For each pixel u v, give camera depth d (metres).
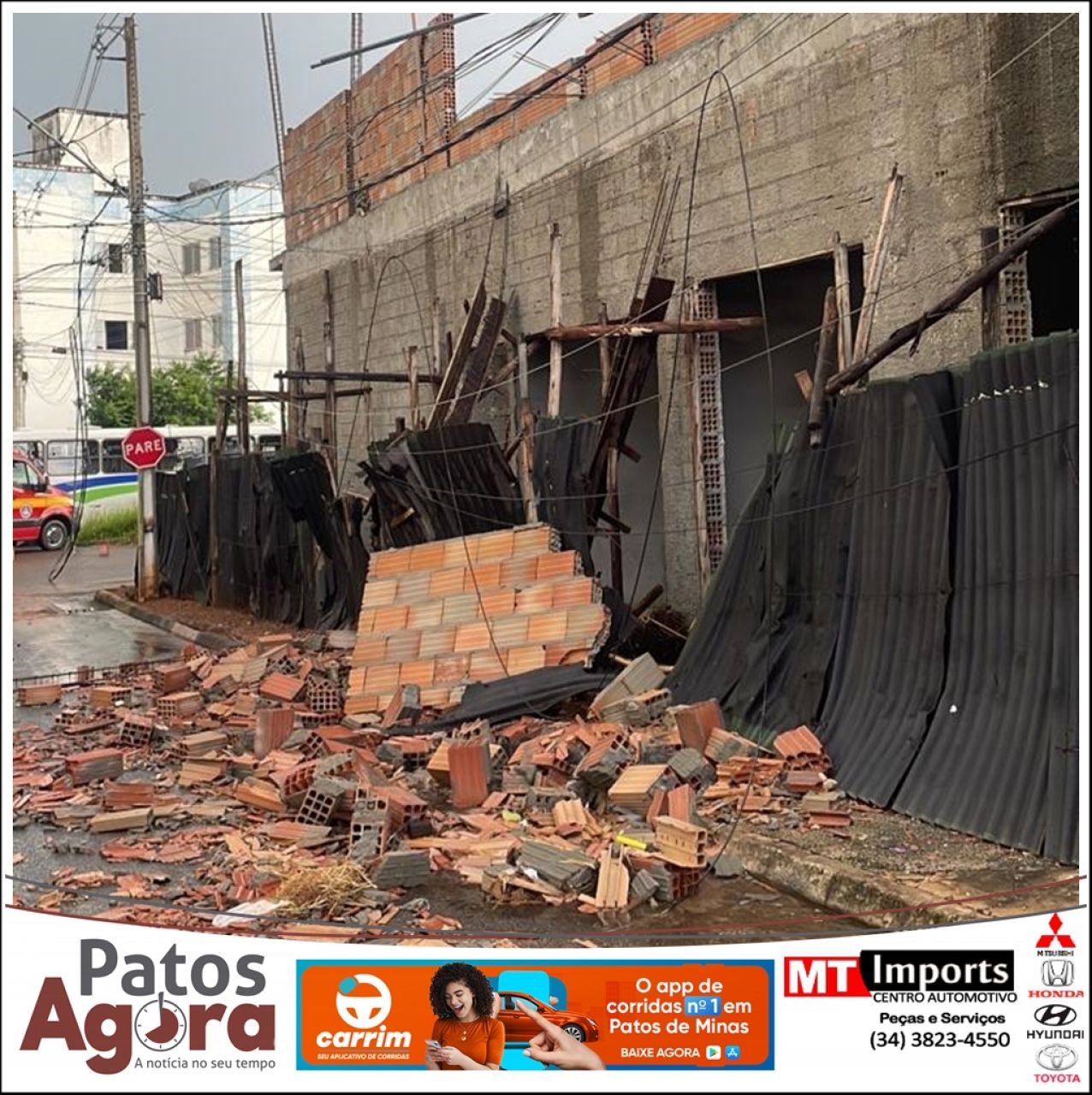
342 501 17.11
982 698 8.09
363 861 8.37
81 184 45.91
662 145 14.02
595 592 12.34
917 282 10.58
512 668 12.48
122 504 40.34
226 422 22.80
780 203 12.24
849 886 7.16
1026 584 7.73
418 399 17.95
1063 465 7.40
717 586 11.16
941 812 8.00
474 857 8.36
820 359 9.96
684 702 11.01
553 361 13.51
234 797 10.35
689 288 13.55
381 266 21.80
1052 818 7.22
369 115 22.53
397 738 11.53
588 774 9.32
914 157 10.58
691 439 13.29
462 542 13.45
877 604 9.14
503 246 17.55
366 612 13.78
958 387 8.53
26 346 45.41
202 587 23.23
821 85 11.62
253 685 14.67
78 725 13.26
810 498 9.95
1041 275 11.05
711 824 8.54
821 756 9.08
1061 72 9.25
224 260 45.97
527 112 17.30
